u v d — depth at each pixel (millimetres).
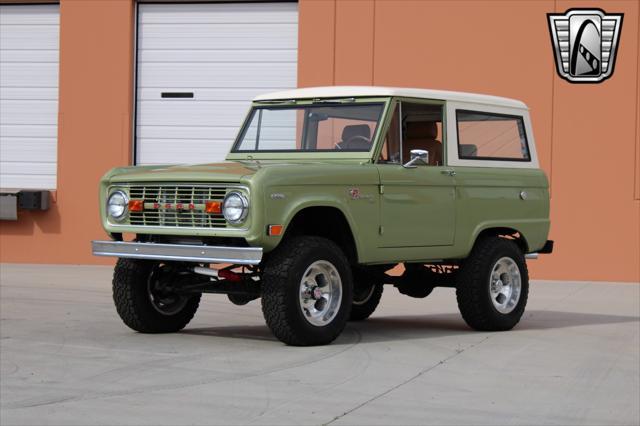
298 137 9352
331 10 15945
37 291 12836
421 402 6465
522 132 10336
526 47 15406
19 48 17359
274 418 5977
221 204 8055
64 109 16859
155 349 8297
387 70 15805
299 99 9445
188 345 8516
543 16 15359
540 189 10398
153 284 9094
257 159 9469
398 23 15750
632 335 9648
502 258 9766
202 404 6309
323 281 8438
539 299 12836
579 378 7387
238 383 6930
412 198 9008
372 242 8688
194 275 9180
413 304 12273
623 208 15156
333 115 9211
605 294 13461
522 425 5953
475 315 9633
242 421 5902
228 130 16828
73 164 16812
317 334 8320
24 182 17219
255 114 9664
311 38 16016
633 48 15164
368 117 9031
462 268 9672
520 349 8648
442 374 7410
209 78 16828
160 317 9156
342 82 15945
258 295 8703
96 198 16734
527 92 15406
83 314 10641
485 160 9836
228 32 16766
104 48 16781
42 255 16859
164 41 16906
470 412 6230
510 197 10000
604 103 15211
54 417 5973
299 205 8094
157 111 16953
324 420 5949
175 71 16906
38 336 9031
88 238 16750
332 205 8320
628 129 15156
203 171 8273
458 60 15602
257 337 9016
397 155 9047
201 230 8164
